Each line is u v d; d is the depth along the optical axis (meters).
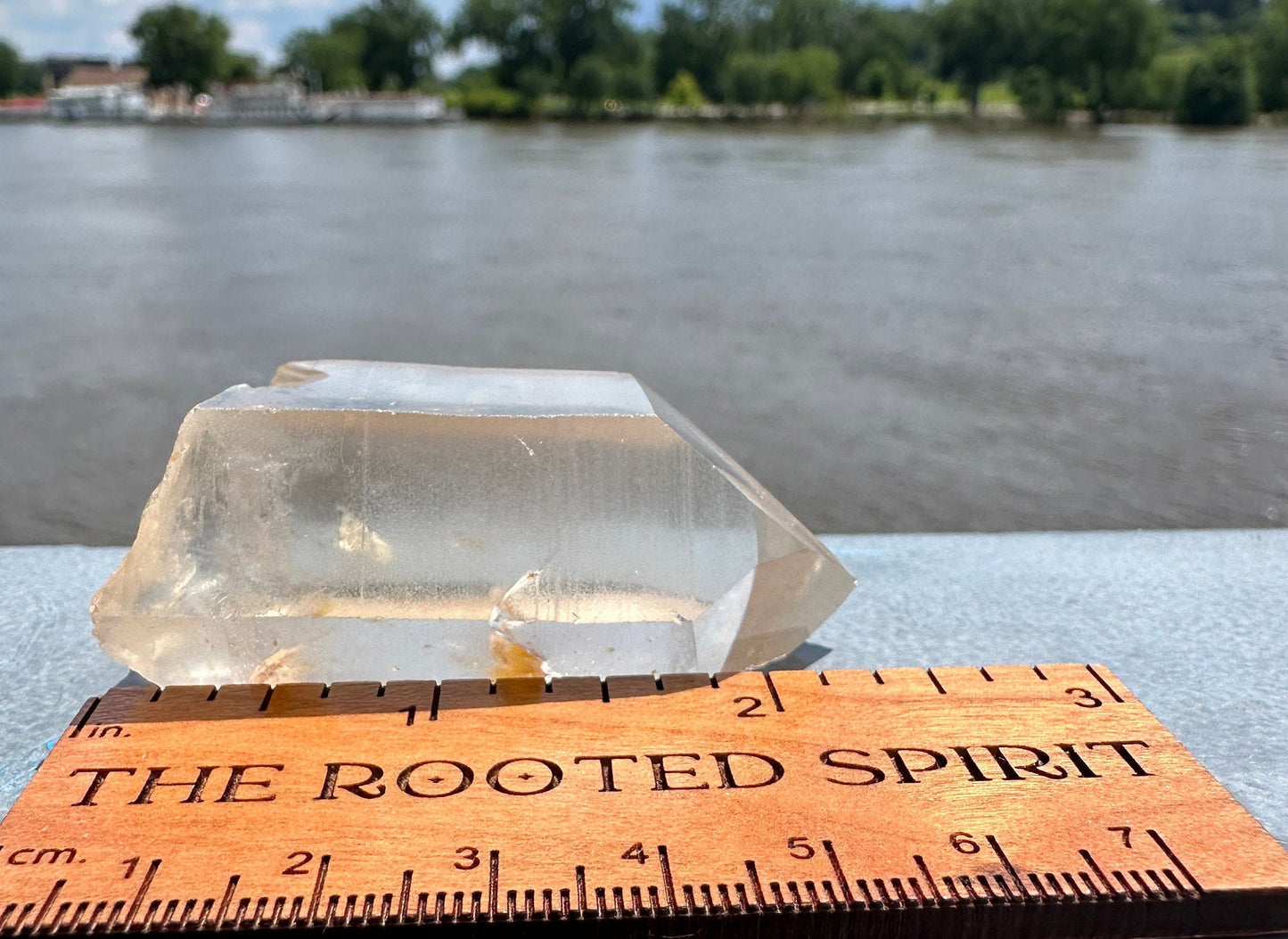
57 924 0.06
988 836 0.07
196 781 0.07
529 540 0.09
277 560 0.09
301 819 0.07
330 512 0.09
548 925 0.06
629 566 0.09
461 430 0.09
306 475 0.09
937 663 0.11
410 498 0.09
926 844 0.07
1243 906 0.07
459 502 0.09
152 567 0.09
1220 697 0.10
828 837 0.07
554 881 0.07
